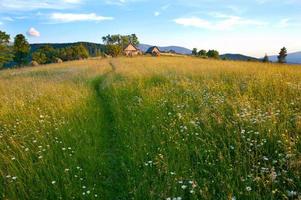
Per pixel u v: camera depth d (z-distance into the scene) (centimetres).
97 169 579
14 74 3412
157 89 1197
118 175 560
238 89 1031
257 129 595
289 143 506
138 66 2858
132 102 1091
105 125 888
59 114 940
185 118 745
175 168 507
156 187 464
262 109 718
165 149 598
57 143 688
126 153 636
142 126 784
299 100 775
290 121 628
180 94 1067
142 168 561
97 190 501
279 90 917
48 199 484
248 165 478
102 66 3653
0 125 880
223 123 661
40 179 525
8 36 9450
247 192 416
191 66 2369
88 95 1322
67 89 1428
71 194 483
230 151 549
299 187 415
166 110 891
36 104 1118
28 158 601
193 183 431
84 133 769
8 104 1096
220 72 1602
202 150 563
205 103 859
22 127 831
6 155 616
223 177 461
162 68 2248
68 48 11900
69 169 555
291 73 1362
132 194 477
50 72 3108
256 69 1684
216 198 424
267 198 398
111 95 1342
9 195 479
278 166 478
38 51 11688
